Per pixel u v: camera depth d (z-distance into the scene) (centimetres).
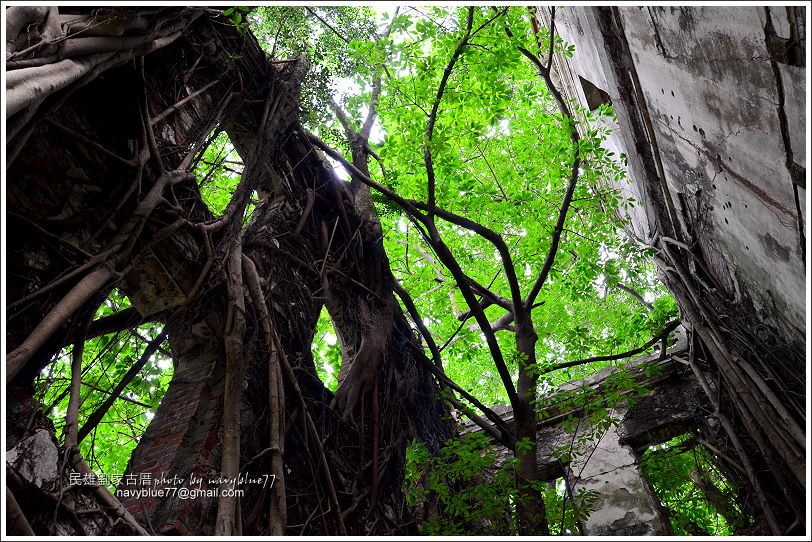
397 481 729
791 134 431
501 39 722
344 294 821
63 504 362
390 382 787
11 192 409
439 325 1222
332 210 854
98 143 471
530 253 955
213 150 880
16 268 389
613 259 930
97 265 420
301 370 662
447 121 784
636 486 839
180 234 534
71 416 397
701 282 770
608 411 931
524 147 925
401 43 714
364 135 1011
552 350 1290
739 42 451
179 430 519
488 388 1376
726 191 607
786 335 600
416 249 1202
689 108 598
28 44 355
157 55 579
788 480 647
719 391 794
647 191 851
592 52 838
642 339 1095
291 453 587
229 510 446
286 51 823
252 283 595
